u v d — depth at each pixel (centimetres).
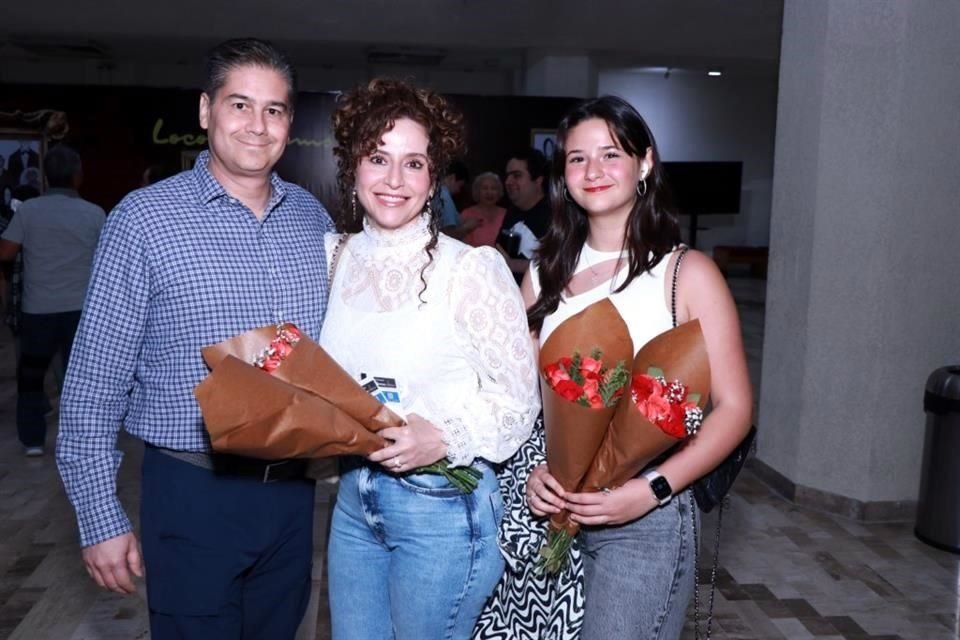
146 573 192
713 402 194
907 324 417
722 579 367
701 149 1571
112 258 182
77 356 183
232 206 190
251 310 189
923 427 425
